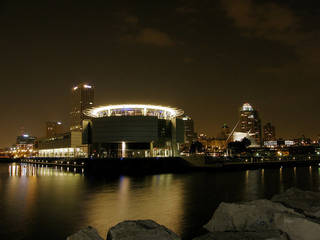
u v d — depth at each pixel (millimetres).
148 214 32500
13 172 119938
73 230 27078
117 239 15461
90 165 118312
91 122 138875
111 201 41938
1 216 33000
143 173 108312
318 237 15961
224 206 23281
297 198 25906
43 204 40406
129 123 125750
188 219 29781
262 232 17203
